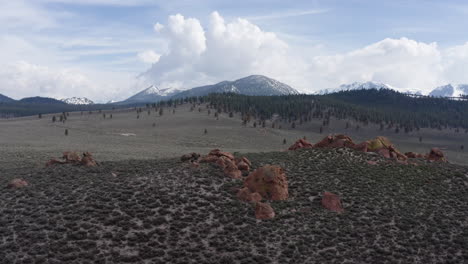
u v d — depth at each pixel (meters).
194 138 171.62
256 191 36.41
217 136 181.50
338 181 41.12
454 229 33.34
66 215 29.97
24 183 36.31
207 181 38.09
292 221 32.19
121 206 31.97
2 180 37.97
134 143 143.00
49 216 29.83
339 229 31.59
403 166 47.47
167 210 31.95
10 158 70.44
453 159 171.75
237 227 30.59
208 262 25.84
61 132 170.62
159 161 47.22
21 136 147.62
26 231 27.52
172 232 28.97
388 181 42.19
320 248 28.80
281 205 34.53
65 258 24.70
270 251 27.92
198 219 31.05
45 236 27.02
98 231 28.27
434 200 38.59
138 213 31.06
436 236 31.97
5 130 165.00
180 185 36.91
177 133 184.38
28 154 77.94
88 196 33.44
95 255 25.56
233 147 155.50
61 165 44.94
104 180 37.78
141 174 39.75
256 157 50.31
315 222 32.38
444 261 28.64
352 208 35.09
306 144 58.34
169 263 25.48
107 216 30.33
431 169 47.41
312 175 42.41
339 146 54.38
